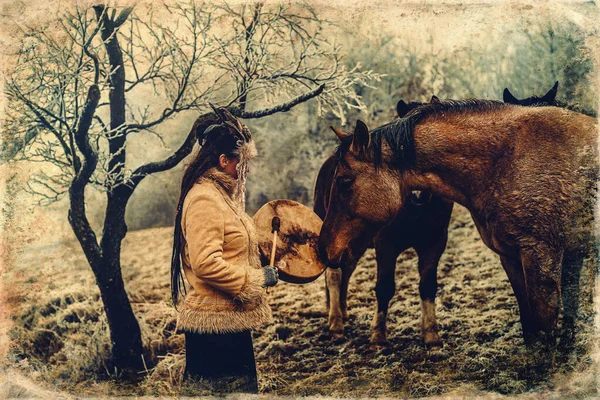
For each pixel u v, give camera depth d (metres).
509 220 2.90
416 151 3.00
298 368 3.57
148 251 5.39
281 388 3.38
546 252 2.86
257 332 4.02
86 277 4.15
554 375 3.14
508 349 3.46
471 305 4.06
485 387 3.22
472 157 2.97
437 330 3.65
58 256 4.09
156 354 3.78
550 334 2.93
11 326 3.78
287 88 3.88
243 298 2.27
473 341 3.62
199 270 2.22
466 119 3.03
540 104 3.20
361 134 2.95
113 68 3.78
